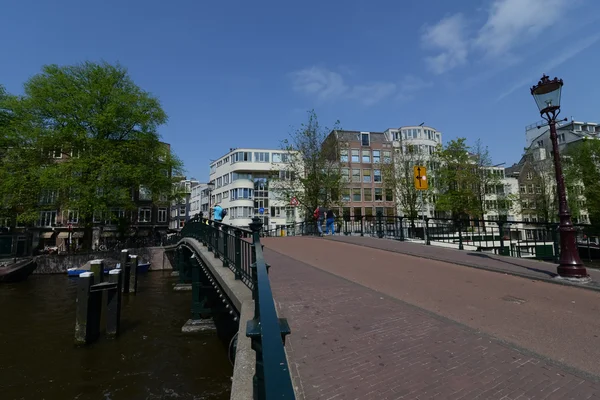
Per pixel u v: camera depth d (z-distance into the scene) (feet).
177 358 31.81
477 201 112.47
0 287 69.05
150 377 27.89
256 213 174.40
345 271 27.96
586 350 12.44
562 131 178.29
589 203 113.29
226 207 183.62
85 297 36.01
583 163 113.50
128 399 24.50
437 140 171.63
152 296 62.03
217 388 26.08
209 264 30.37
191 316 46.21
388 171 121.08
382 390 9.93
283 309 17.60
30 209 94.68
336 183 96.63
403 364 11.51
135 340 36.78
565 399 9.34
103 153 94.63
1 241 88.43
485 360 11.73
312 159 95.04
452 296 20.16
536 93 25.70
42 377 27.81
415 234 59.67
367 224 70.08
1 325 42.01
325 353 12.46
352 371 11.09
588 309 17.40
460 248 42.24
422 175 47.42
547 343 13.17
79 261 92.07
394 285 22.95
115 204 98.53
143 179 101.96
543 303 18.63
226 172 187.11
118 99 96.99
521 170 165.37
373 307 17.87
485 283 23.53
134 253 101.50
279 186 103.19
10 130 92.43
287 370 3.46
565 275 23.48
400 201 121.29
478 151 115.44
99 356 32.22
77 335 35.55
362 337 13.88
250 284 20.36
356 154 157.79
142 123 102.06
